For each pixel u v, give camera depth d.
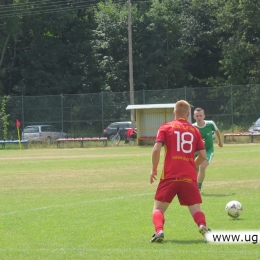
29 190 41.16
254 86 108.06
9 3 147.75
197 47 154.38
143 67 149.38
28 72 147.38
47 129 112.44
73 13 157.75
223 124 108.44
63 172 54.53
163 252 20.03
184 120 21.91
